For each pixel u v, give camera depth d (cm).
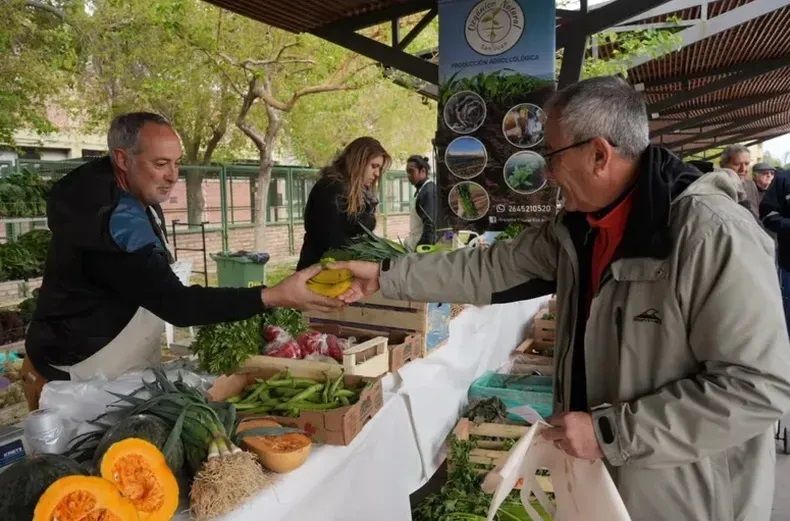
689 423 135
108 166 221
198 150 1379
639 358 147
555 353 181
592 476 149
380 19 589
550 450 163
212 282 1267
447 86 520
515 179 518
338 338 277
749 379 130
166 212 1384
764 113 1772
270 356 229
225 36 1066
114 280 210
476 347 368
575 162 149
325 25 604
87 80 1174
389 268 211
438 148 533
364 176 396
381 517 230
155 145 212
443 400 307
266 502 157
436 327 297
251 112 1312
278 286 211
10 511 130
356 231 400
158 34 1042
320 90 1104
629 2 499
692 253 135
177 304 206
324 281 211
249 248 1537
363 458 210
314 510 181
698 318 137
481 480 292
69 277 217
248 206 1543
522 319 489
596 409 146
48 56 1083
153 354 239
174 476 151
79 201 208
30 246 685
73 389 199
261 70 1059
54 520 125
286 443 173
